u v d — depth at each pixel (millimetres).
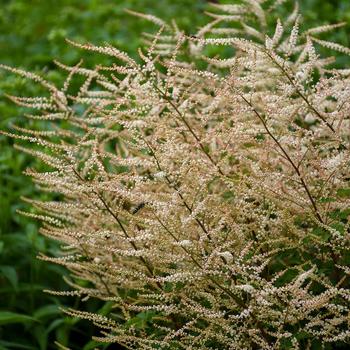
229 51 7426
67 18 10703
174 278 3855
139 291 4738
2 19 11453
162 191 4785
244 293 4281
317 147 4246
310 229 4223
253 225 4387
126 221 4707
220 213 4230
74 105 6367
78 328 5785
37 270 5785
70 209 4711
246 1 5508
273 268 4598
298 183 4316
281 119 4211
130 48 8188
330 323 4023
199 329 4051
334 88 4238
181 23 9008
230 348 4043
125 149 5000
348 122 4605
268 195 4168
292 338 3990
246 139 4223
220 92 4125
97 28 9867
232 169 4543
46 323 5801
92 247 4789
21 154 6730
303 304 3766
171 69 4105
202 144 4445
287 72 4184
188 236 4105
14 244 5977
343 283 4324
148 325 4691
